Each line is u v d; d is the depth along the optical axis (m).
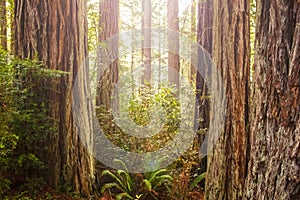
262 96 1.89
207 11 6.21
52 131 4.64
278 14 1.79
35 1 4.73
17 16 4.85
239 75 3.90
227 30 4.02
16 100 4.12
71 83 4.83
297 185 1.60
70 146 4.80
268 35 1.87
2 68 3.74
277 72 1.77
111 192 5.35
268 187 1.78
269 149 1.81
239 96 3.86
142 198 5.20
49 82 4.68
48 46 4.74
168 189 5.12
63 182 4.75
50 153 4.70
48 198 4.46
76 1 4.89
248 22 4.02
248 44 4.00
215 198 3.90
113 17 8.80
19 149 4.39
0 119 3.60
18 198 4.21
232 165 3.78
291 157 1.63
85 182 4.93
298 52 1.63
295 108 1.64
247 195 1.98
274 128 1.78
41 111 4.56
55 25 4.74
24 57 4.78
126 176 5.27
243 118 3.84
